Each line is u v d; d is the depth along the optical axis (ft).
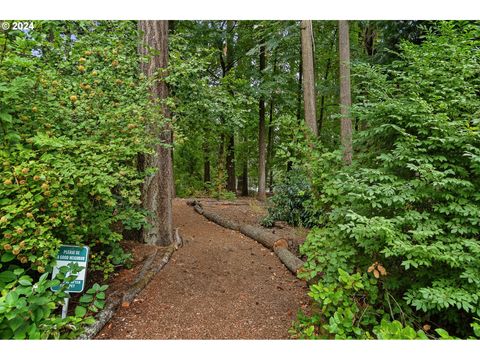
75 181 8.70
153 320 9.85
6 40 8.11
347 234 9.69
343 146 11.35
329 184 10.22
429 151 9.39
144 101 11.59
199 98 17.87
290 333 9.30
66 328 8.17
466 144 8.58
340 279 7.84
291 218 21.85
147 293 11.26
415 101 9.35
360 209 9.90
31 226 7.34
